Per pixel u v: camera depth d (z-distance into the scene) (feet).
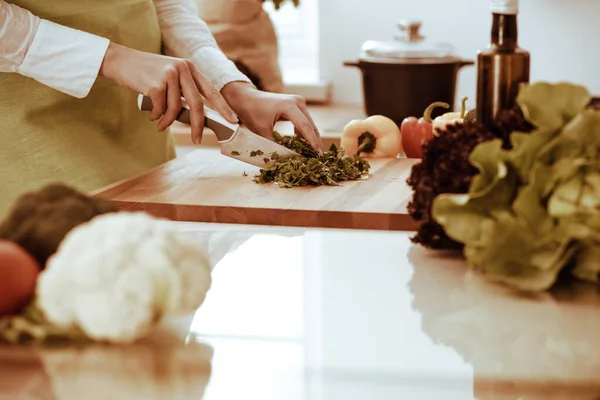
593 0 8.79
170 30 6.12
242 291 3.04
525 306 2.91
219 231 3.78
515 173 3.03
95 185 5.32
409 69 7.37
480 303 2.94
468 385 2.35
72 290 2.48
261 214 4.49
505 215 3.01
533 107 3.06
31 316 2.61
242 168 5.48
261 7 8.53
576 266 3.07
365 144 6.03
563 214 2.92
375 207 4.45
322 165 5.07
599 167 2.93
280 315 2.83
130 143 5.85
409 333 2.69
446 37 9.38
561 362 2.47
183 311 2.62
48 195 2.85
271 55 8.58
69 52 4.98
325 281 3.15
